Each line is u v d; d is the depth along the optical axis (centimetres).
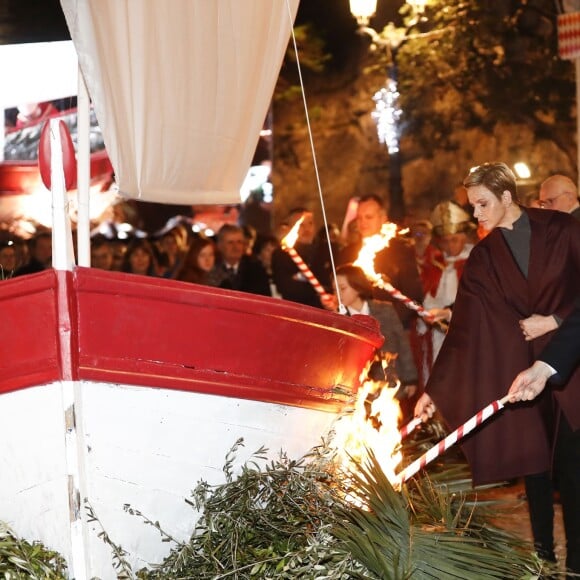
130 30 516
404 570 414
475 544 459
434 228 879
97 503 418
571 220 530
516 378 493
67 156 403
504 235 534
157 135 528
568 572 476
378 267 820
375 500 444
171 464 430
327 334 461
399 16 1483
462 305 541
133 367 412
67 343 400
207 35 538
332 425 485
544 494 538
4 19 837
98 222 1415
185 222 1511
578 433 511
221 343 427
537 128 1470
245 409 440
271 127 1600
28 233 1173
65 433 406
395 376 696
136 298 407
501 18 1465
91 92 505
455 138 1484
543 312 522
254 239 1103
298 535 422
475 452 533
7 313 401
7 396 411
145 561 432
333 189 1573
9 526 423
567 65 1466
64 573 418
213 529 424
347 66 1564
